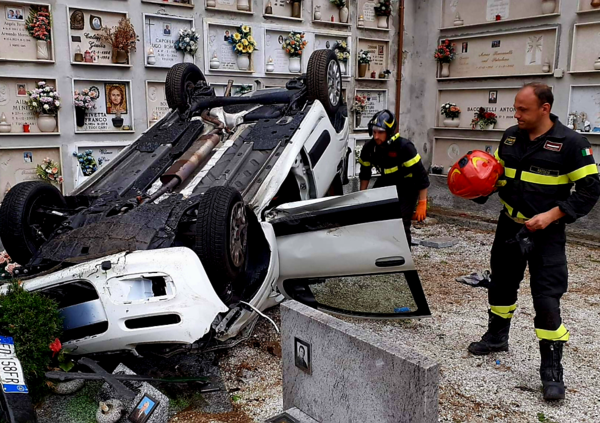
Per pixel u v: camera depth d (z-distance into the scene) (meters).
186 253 3.03
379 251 3.70
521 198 3.25
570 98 7.32
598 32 6.98
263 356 3.72
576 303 4.75
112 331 2.99
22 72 6.12
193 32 7.09
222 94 7.57
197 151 4.44
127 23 6.61
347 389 2.21
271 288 3.84
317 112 4.96
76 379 3.07
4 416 2.34
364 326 4.23
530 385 3.31
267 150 4.40
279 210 3.86
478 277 5.34
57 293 3.37
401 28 9.07
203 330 2.94
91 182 4.45
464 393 3.21
